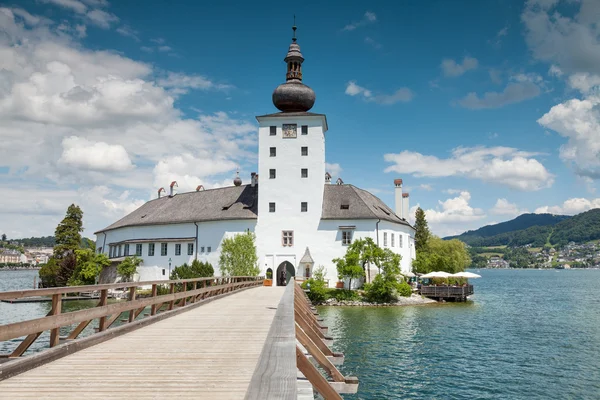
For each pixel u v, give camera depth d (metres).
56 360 11.28
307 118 68.56
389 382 26.19
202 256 70.31
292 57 72.38
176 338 14.64
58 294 11.95
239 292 39.81
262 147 68.88
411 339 38.25
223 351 12.48
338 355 17.25
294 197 67.56
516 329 44.09
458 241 95.62
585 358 32.19
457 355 32.88
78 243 92.25
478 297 83.81
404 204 84.06
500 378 27.17
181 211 77.44
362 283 65.25
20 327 10.34
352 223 66.12
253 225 67.62
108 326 15.15
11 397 8.23
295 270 66.31
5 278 161.50
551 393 24.45
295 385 4.71
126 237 82.06
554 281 166.50
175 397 8.28
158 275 74.25
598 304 70.75
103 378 9.58
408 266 77.50
